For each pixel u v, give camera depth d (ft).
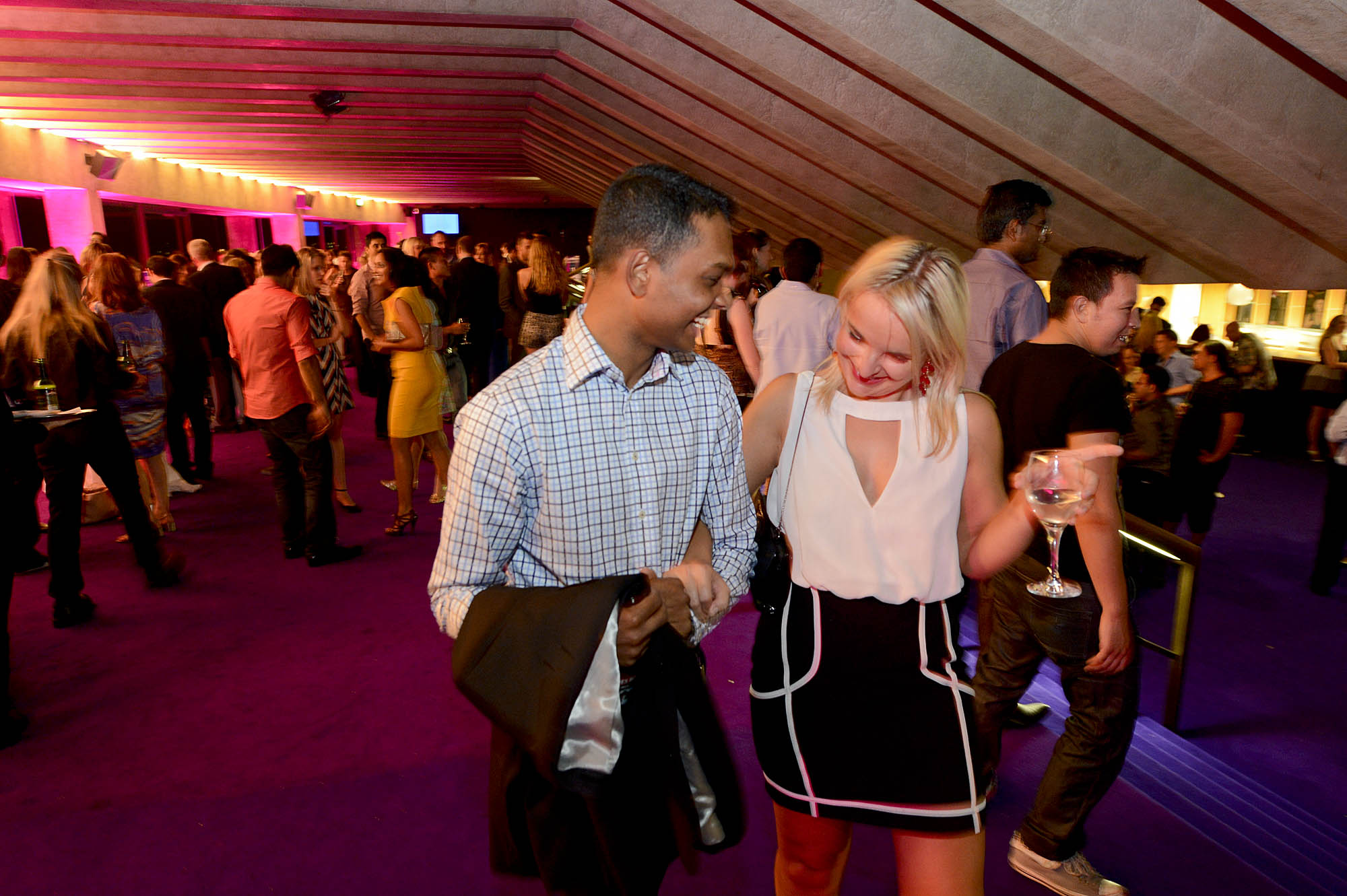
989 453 5.12
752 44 17.93
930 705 4.96
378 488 20.86
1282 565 18.57
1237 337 27.76
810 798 5.14
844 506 5.04
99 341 12.62
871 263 4.90
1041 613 6.98
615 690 3.84
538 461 4.13
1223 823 8.26
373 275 25.09
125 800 8.66
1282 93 12.98
